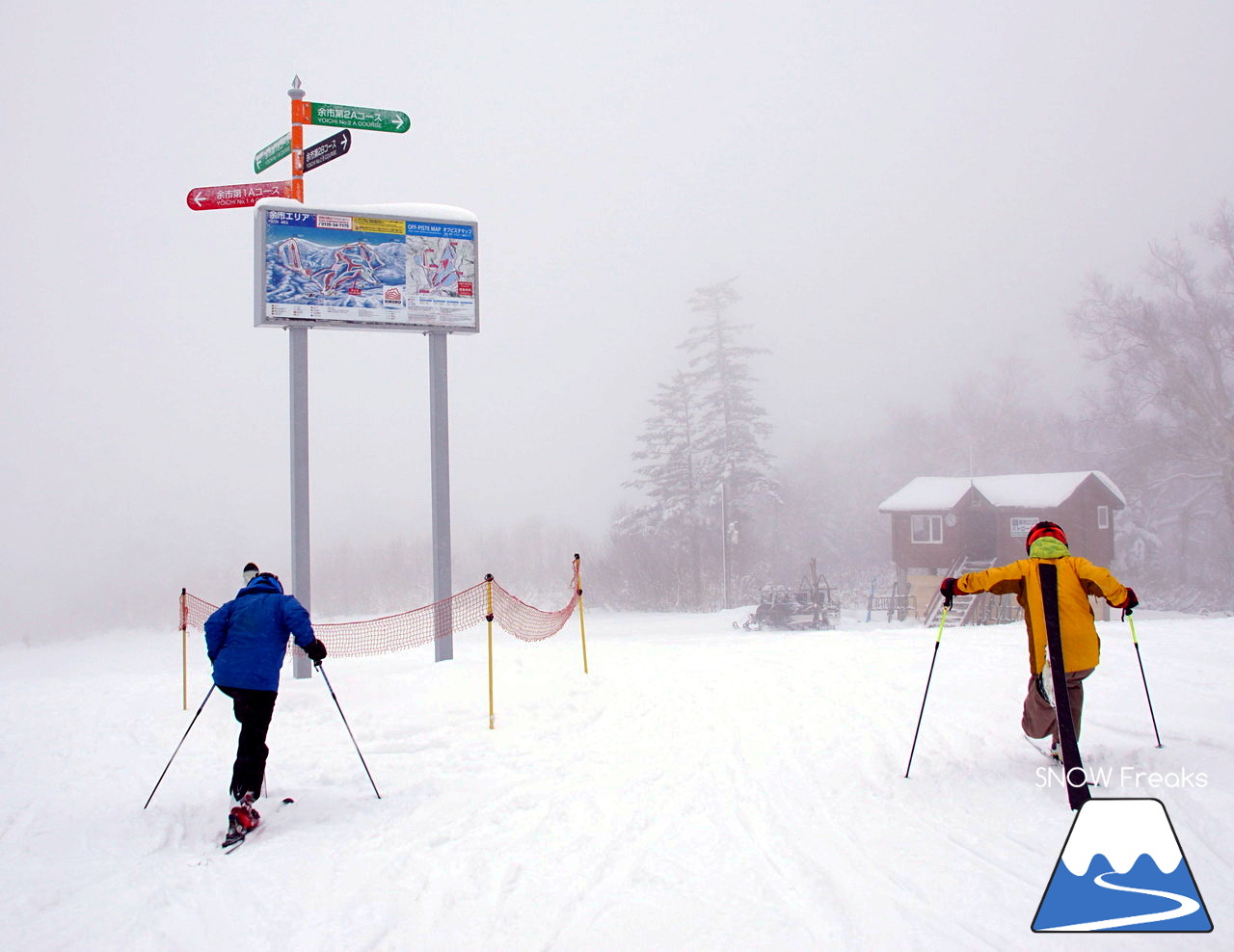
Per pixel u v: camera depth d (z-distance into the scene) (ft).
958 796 17.33
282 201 39.86
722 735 24.18
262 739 18.35
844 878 13.73
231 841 16.99
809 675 32.37
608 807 18.37
